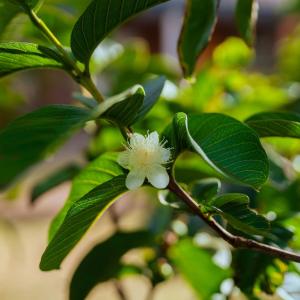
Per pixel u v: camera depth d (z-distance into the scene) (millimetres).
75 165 807
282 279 639
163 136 513
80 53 508
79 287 710
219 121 469
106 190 488
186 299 1444
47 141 385
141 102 465
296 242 703
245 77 1016
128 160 492
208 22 621
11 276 1983
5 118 1207
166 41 3701
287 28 3330
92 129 885
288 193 805
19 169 375
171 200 587
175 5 3576
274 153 802
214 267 756
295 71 1322
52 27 786
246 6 650
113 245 725
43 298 1775
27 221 2439
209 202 504
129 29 3605
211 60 1065
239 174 454
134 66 1004
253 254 646
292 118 560
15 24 636
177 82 1029
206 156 446
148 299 777
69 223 482
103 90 979
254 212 507
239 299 867
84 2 805
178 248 765
